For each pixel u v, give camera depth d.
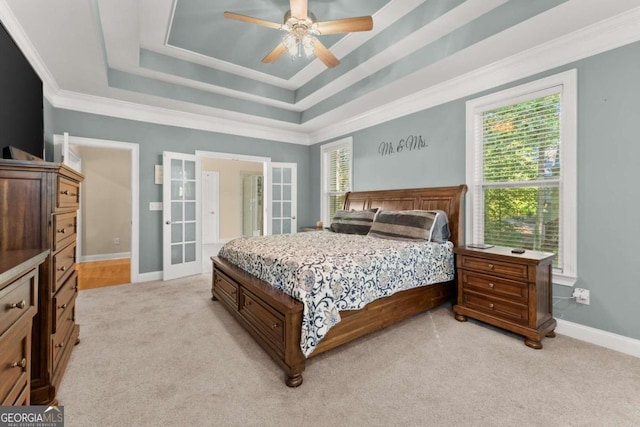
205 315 2.98
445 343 2.36
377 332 2.56
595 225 2.37
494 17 2.40
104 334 2.53
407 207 3.73
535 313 2.30
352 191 4.86
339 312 2.17
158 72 3.61
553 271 2.59
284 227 5.73
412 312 2.72
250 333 2.38
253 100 4.59
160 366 2.04
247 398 1.71
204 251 7.06
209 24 3.03
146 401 1.67
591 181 2.39
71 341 2.12
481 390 1.77
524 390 1.77
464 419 1.54
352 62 3.53
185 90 4.05
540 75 2.66
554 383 1.83
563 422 1.51
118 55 3.20
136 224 4.27
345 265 2.16
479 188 3.22
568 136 2.50
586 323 2.42
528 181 2.80
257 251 2.65
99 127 3.99
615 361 2.09
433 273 2.86
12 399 0.95
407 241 3.06
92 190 5.75
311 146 5.98
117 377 1.90
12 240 1.51
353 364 2.06
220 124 4.98
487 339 2.43
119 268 5.09
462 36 2.64
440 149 3.53
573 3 2.02
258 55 3.66
